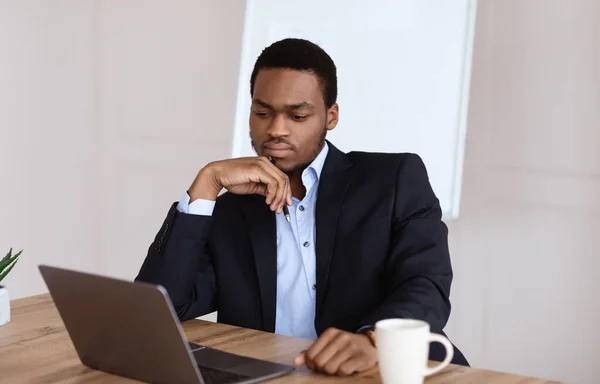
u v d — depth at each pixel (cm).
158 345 124
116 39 413
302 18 288
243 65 296
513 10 306
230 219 188
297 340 156
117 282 121
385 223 179
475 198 319
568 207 300
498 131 312
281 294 183
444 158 271
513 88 308
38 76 423
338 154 189
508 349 317
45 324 171
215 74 386
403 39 275
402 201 181
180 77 396
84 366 141
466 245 323
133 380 133
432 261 170
